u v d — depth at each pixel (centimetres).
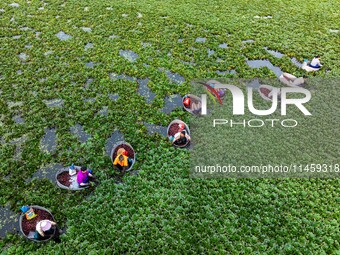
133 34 2014
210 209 1113
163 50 1869
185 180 1199
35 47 1891
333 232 1046
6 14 2208
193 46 1900
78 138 1372
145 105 1507
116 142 1354
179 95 1571
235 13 2217
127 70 1722
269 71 1694
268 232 1047
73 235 1048
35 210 1094
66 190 1169
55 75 1683
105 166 1254
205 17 2175
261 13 2209
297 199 1140
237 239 1034
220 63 1759
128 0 2398
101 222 1080
